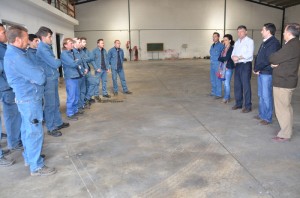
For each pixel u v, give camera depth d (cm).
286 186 238
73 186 246
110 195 230
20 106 251
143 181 252
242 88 497
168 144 342
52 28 1012
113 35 2044
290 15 2083
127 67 1457
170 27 2072
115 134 384
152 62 1791
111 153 317
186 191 234
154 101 598
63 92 732
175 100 605
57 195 232
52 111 378
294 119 435
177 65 1508
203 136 368
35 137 259
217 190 234
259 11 2117
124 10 2017
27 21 764
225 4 2077
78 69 459
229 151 316
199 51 2128
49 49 362
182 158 300
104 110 523
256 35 2152
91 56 580
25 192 238
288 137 342
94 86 599
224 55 545
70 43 441
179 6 2048
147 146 337
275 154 305
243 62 469
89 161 297
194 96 646
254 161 288
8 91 312
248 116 461
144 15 2036
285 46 319
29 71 239
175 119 453
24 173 273
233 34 2130
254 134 371
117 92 693
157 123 432
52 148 335
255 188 236
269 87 397
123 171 272
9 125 324
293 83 327
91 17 2011
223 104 554
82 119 462
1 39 308
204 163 286
